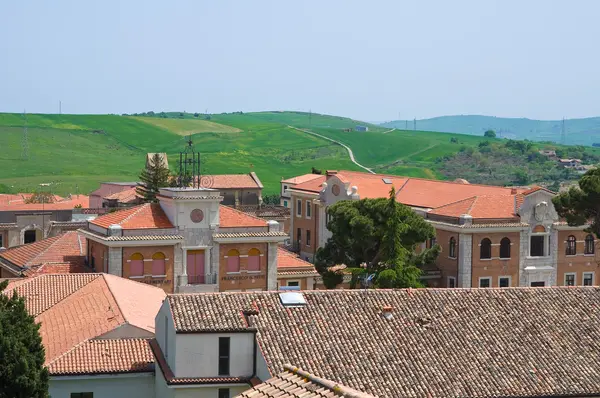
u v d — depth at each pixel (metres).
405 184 117.88
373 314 48.28
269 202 194.62
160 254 80.44
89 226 86.56
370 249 83.19
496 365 45.19
